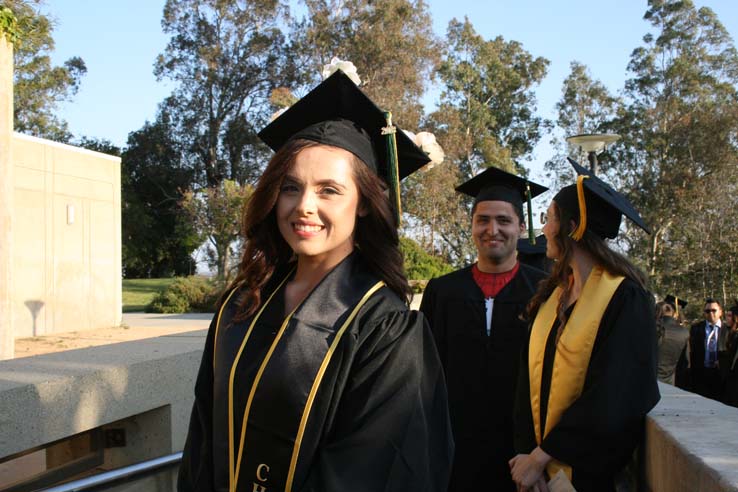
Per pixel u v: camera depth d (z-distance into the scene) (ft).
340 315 5.34
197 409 6.01
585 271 8.78
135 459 10.06
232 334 5.70
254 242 6.17
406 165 7.13
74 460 9.53
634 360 7.85
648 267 121.60
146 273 146.82
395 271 5.86
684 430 6.75
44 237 46.88
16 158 44.78
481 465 10.74
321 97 6.30
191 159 136.36
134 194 131.44
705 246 114.32
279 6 126.93
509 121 152.66
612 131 133.59
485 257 11.80
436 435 5.36
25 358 9.54
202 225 94.17
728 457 5.60
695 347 26.96
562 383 8.21
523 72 151.53
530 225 12.57
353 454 4.85
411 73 110.32
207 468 5.59
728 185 117.19
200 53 126.41
